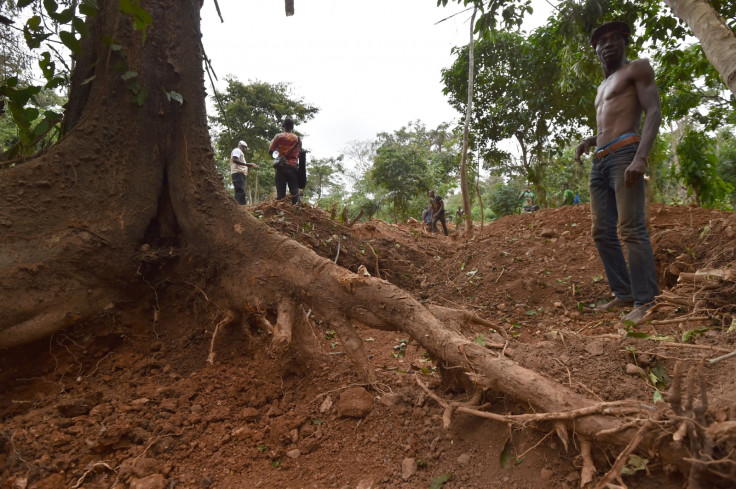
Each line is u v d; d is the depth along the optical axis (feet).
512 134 39.06
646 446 4.47
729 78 9.37
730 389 5.08
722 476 3.79
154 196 9.78
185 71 9.98
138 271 9.23
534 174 40.47
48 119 9.15
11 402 7.50
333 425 7.16
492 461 5.73
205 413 7.47
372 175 66.39
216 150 61.46
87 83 9.64
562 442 5.34
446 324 7.48
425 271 17.29
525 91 35.68
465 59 37.52
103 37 8.74
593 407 4.89
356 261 15.43
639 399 5.53
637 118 10.50
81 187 8.80
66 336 8.37
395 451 6.41
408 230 25.98
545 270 14.58
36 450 6.20
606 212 11.39
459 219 44.88
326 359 9.16
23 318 7.57
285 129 21.43
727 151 50.16
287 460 6.56
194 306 9.56
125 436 6.74
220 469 6.40
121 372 8.45
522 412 5.97
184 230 9.68
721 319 8.18
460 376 6.69
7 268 7.54
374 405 7.38
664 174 47.09
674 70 27.45
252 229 9.21
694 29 10.71
